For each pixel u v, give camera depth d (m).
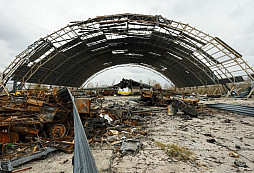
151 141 5.19
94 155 4.07
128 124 7.61
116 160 3.76
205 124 7.75
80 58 31.42
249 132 6.07
